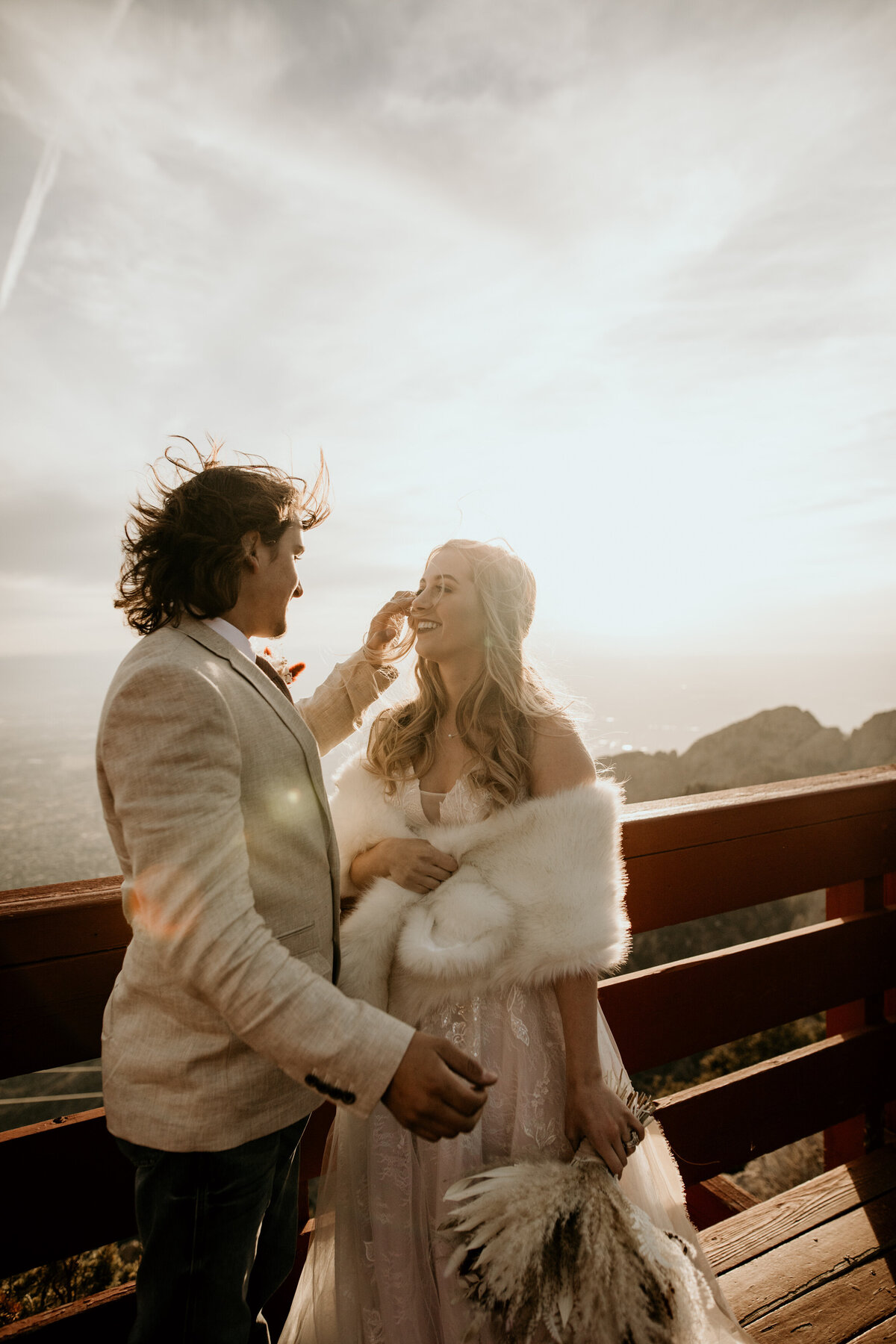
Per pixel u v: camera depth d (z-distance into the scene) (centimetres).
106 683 97
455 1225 106
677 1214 129
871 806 218
